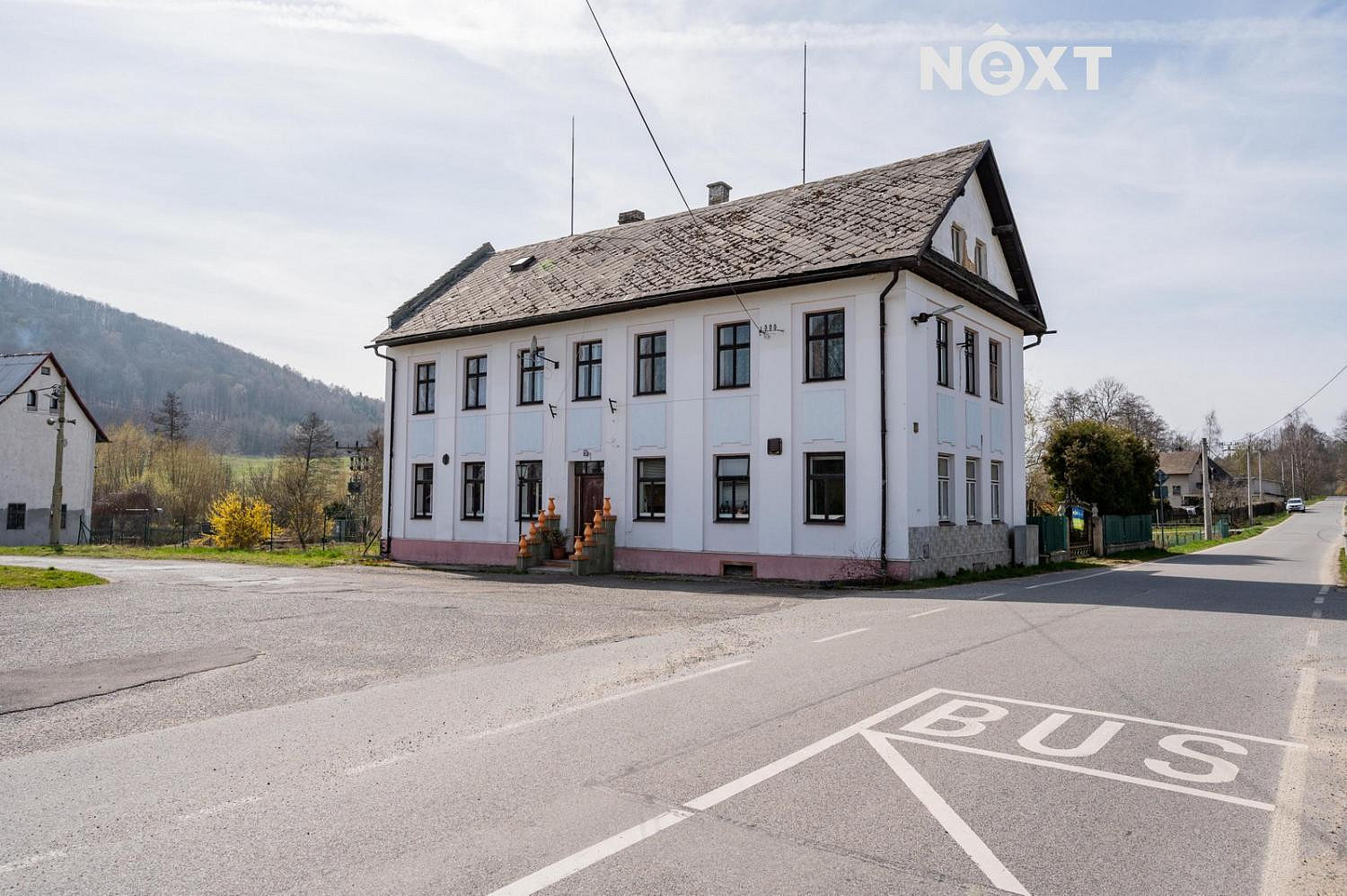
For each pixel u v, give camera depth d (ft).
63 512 156.25
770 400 64.90
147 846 13.51
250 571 70.33
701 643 32.78
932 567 61.62
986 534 71.67
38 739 19.85
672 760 17.60
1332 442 416.87
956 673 25.91
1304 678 25.38
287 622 38.75
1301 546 126.11
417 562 86.53
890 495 59.31
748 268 66.85
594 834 13.80
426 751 18.65
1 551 101.71
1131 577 64.23
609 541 70.90
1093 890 11.89
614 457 73.46
